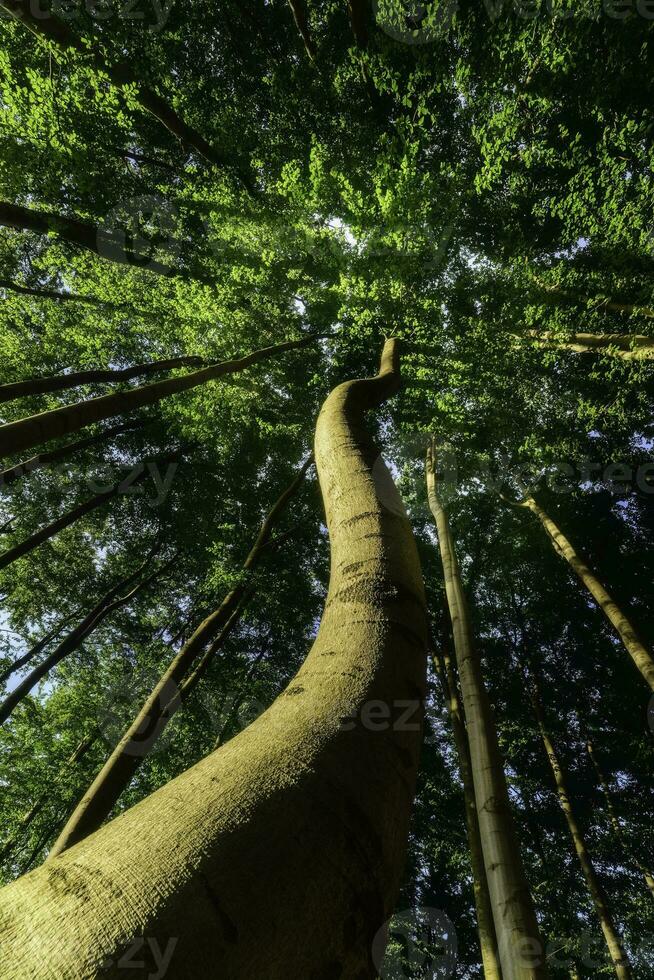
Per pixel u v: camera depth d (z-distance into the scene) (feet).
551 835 44.88
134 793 39.52
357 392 8.98
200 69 39.47
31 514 50.19
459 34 22.34
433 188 24.64
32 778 38.32
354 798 2.19
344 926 1.79
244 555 40.01
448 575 22.02
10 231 42.96
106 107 25.71
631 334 22.34
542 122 23.63
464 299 28.60
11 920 1.56
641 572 44.93
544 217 30.73
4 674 43.16
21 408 42.45
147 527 54.03
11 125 23.86
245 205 29.43
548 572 49.49
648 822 43.27
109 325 37.19
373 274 26.37
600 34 19.63
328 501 5.33
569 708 48.24
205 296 31.19
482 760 12.72
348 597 3.79
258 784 2.15
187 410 38.04
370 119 31.73
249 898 1.65
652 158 19.49
